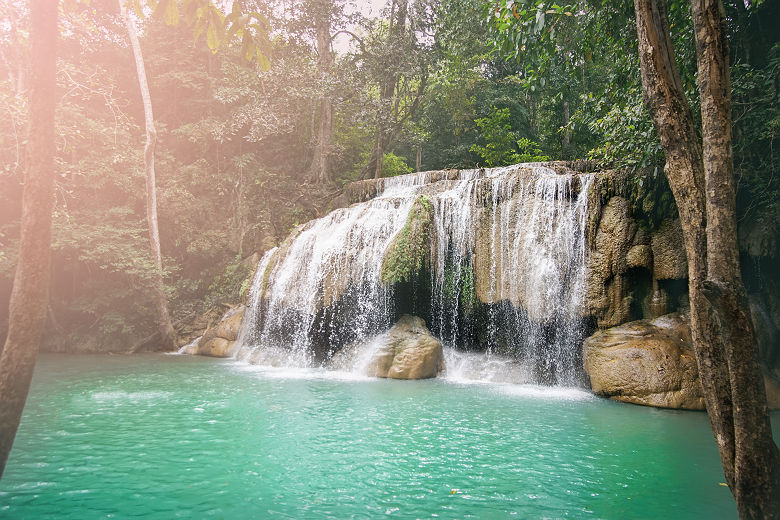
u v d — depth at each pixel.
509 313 11.99
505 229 11.75
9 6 11.41
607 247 10.22
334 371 12.42
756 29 11.70
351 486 4.67
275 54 22.83
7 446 2.74
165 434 6.43
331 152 23.36
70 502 4.22
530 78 9.13
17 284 2.85
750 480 2.97
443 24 20.36
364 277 12.88
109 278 18.70
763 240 10.71
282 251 15.84
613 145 10.66
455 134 25.12
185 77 21.77
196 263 21.08
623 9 9.16
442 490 4.59
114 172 17.86
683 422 7.30
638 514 4.11
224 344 16.31
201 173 21.61
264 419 7.27
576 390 10.04
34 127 2.90
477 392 9.65
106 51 21.09
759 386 3.00
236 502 4.26
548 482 4.82
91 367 13.02
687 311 9.87
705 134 3.23
